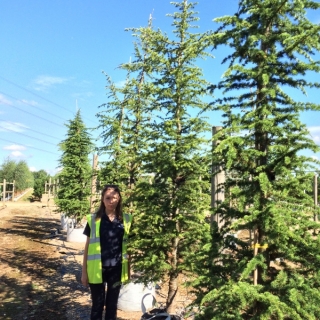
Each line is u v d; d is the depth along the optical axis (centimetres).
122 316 546
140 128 634
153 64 489
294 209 277
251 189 281
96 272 374
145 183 474
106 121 689
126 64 645
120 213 398
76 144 1305
